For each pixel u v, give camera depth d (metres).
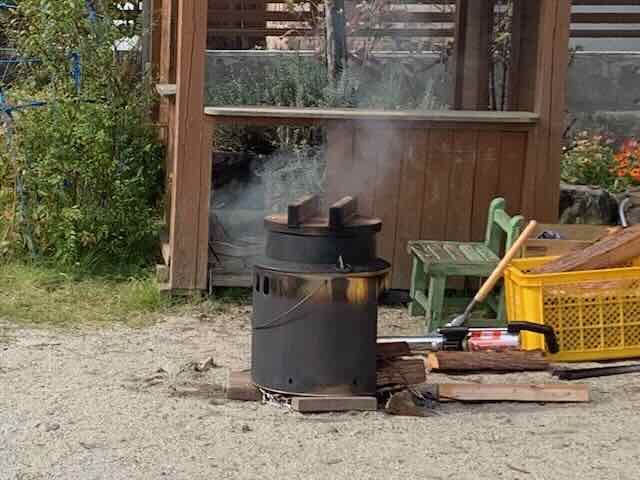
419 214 6.26
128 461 4.16
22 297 6.13
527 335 5.18
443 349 4.99
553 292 5.15
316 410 4.59
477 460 4.20
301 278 4.53
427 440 4.38
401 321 6.04
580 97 8.88
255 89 7.83
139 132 6.95
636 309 5.21
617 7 9.48
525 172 6.22
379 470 4.11
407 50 8.59
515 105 6.85
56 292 6.25
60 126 6.70
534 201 6.21
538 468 4.14
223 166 7.28
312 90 7.70
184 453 4.23
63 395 4.79
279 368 4.61
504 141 6.23
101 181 6.75
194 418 4.55
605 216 6.88
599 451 4.30
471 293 6.21
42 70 6.94
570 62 8.73
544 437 4.43
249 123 6.08
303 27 8.92
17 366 5.14
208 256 6.41
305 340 4.57
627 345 5.21
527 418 4.63
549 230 5.86
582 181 7.46
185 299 6.15
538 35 6.24
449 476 4.07
